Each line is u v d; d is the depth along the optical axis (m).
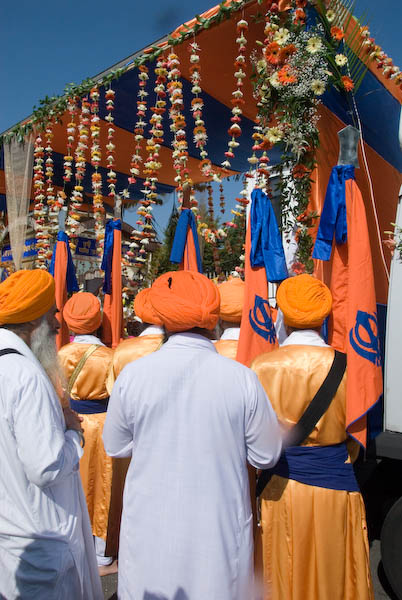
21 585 1.40
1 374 1.43
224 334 3.12
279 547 1.91
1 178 7.58
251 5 3.41
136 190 7.91
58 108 5.06
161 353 1.59
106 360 3.02
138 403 1.51
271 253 2.90
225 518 1.43
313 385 1.93
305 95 2.99
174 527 1.41
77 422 1.67
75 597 1.48
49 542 1.44
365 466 2.95
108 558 2.99
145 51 4.15
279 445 1.62
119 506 2.98
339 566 1.85
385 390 2.50
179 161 4.12
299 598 1.85
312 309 2.03
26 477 1.43
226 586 1.39
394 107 4.48
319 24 3.05
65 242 4.76
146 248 6.27
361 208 2.54
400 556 2.46
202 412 1.47
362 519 1.94
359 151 3.84
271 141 3.08
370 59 3.71
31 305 1.60
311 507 1.88
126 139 6.30
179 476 1.44
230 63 4.36
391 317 2.55
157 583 1.39
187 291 1.59
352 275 2.44
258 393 1.54
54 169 7.25
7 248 8.31
